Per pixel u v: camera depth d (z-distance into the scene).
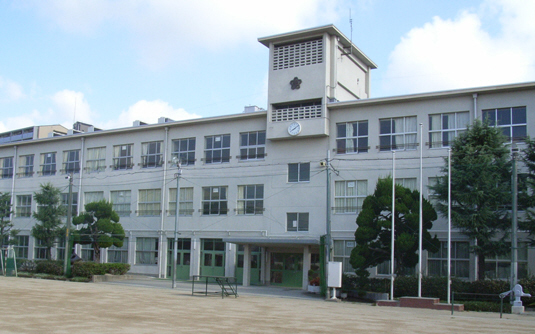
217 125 42.59
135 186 45.91
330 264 29.69
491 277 31.31
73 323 15.79
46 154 52.41
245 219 40.03
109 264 40.66
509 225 28.23
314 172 37.69
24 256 51.72
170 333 14.29
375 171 35.62
